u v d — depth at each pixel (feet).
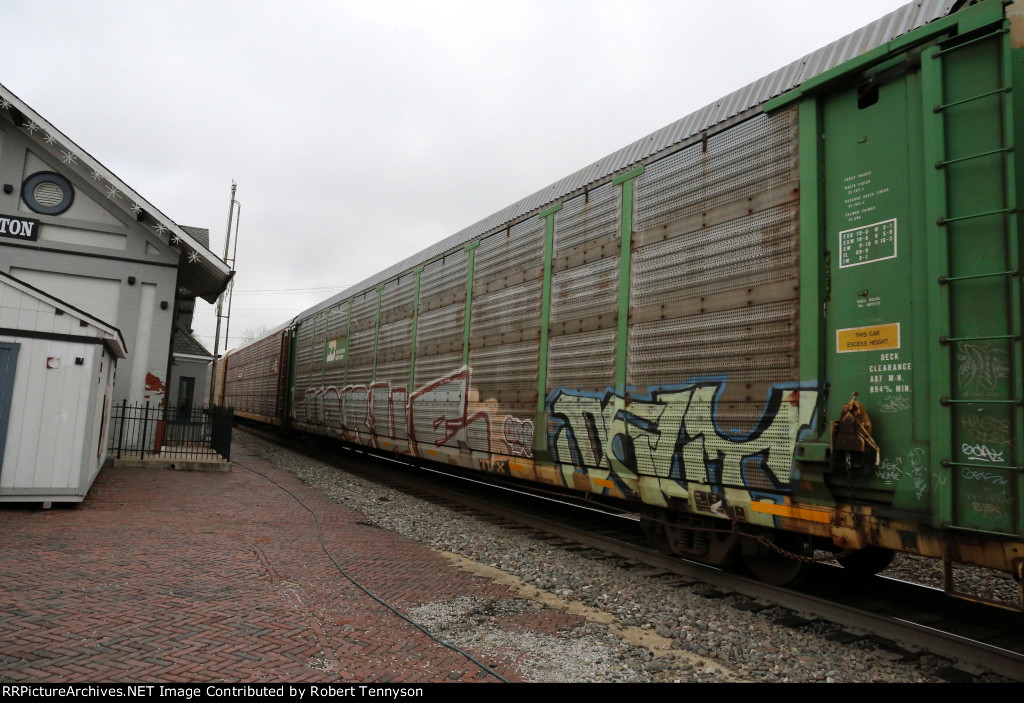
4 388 24.34
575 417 22.68
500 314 28.50
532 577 19.97
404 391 37.40
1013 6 12.35
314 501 31.53
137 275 43.88
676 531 20.11
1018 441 11.23
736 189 17.56
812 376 14.84
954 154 12.68
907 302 13.28
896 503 13.12
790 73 16.96
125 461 38.11
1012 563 11.40
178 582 15.92
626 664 13.26
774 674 13.00
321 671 11.43
